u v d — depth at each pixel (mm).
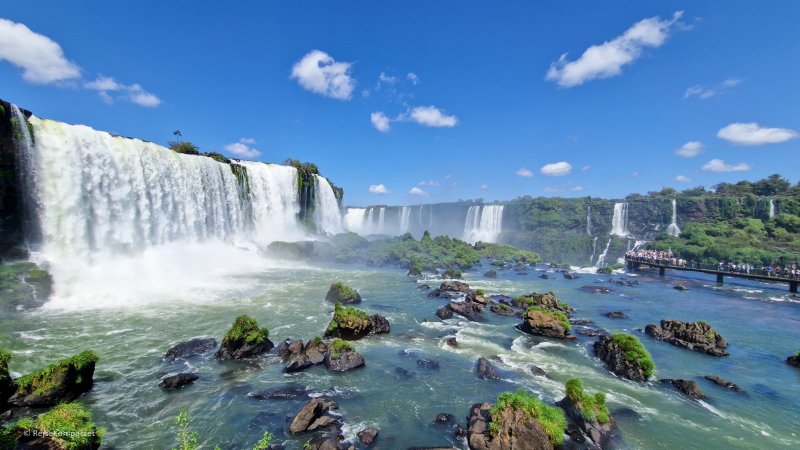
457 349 23141
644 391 18375
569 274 54969
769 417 16438
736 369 21938
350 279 45594
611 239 87688
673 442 14195
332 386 17422
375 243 75438
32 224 31609
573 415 14906
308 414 14188
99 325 24281
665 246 78188
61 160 33500
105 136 38031
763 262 63969
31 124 31688
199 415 14609
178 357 19859
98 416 14281
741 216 88312
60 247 33000
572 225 100938
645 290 47719
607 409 15094
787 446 14258
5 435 10766
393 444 13266
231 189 57719
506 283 48406
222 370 18656
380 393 16969
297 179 73625
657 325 29188
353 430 14008
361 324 24422
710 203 91750
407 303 34469
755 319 34125
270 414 14805
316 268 53500
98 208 36375
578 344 24875
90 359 16328
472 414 14734
